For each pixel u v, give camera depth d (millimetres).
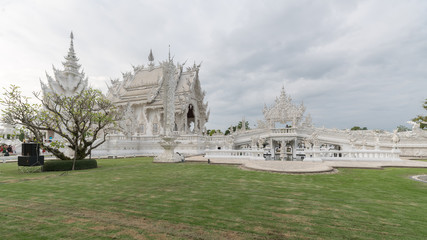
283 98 38000
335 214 6215
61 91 41750
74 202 7223
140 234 4785
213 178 12250
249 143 37781
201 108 51625
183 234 4793
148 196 8055
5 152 26125
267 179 12016
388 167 18422
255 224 5402
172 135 23203
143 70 55812
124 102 50531
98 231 4941
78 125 17078
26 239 4543
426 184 10891
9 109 14922
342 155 24172
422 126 47844
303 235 4812
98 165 19594
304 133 35562
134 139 38375
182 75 50531
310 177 12844
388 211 6531
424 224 5500
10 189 9297
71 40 43938
